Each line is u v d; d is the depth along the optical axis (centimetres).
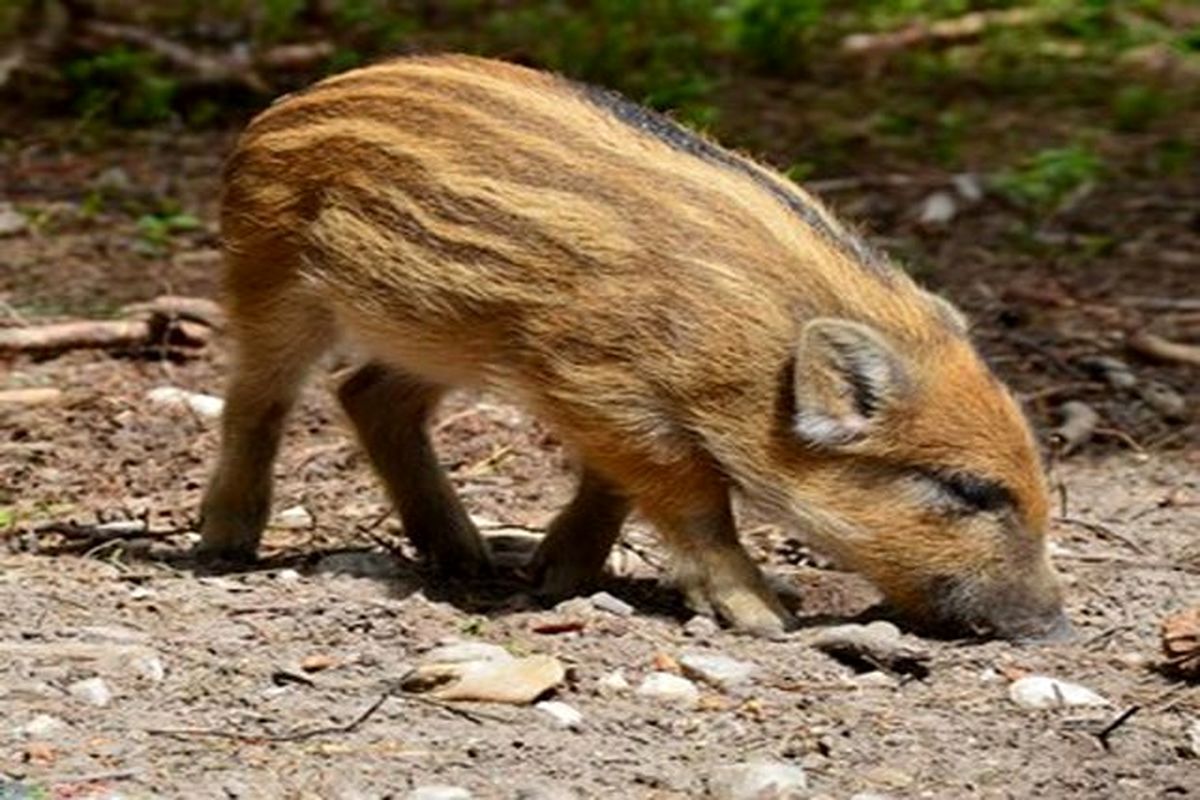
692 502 1112
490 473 1385
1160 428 1502
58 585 1130
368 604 1100
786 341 1091
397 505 1216
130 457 1391
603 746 952
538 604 1150
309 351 1190
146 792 887
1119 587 1198
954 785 930
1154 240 1897
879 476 1108
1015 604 1109
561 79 1152
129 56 2139
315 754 930
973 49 2447
